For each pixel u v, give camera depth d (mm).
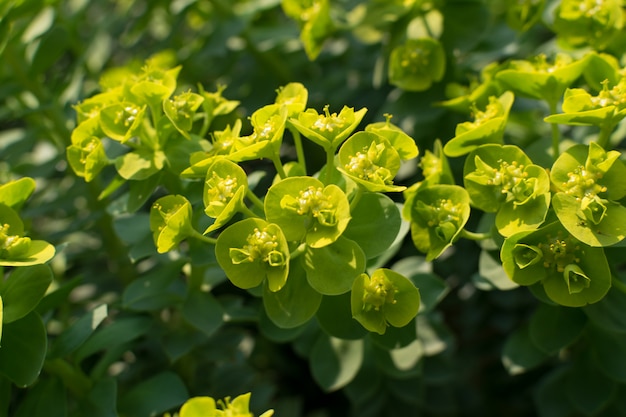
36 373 231
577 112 235
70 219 318
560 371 285
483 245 248
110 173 301
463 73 299
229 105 257
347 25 297
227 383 287
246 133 299
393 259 314
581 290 229
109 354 263
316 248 226
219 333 287
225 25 320
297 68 336
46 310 252
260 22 342
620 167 228
